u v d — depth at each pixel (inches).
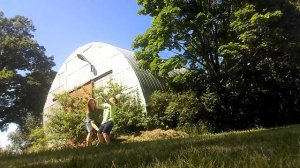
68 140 937.5
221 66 1027.3
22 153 349.1
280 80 1014.4
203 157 113.8
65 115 948.6
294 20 1060.5
